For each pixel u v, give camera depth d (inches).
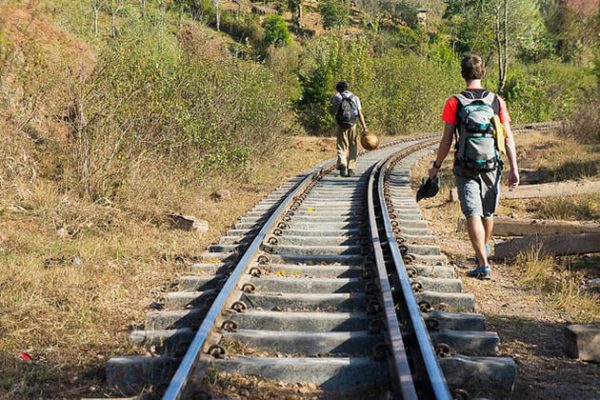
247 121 603.5
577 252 276.2
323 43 1332.4
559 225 315.6
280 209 369.1
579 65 2605.8
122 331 198.7
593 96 848.3
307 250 290.8
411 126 1379.2
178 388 133.6
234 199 473.4
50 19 478.0
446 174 619.8
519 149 776.3
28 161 362.9
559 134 867.4
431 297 215.2
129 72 408.5
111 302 226.7
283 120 733.3
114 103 390.6
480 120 236.4
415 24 3799.2
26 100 373.4
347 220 370.6
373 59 1405.0
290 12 4067.4
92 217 330.6
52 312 210.4
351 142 570.9
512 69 2620.6
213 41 664.4
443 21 4062.5
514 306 227.3
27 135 372.8
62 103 386.3
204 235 347.6
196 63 534.9
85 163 368.2
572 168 519.2
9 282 227.1
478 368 156.4
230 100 557.0
